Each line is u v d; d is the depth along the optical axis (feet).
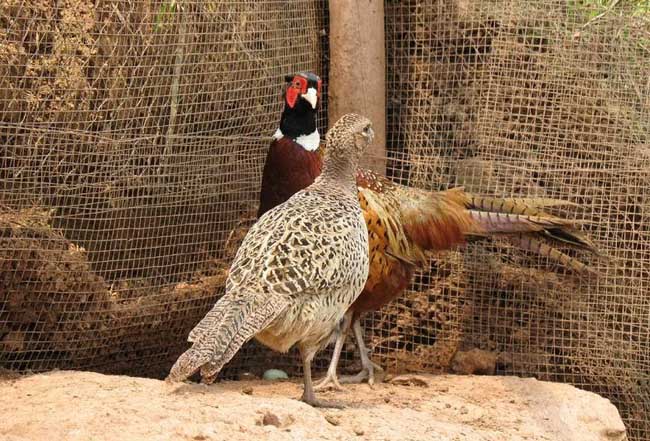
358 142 24.30
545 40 33.55
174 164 30.35
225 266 31.96
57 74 27.89
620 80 33.19
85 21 28.19
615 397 33.04
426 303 33.68
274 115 32.78
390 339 33.63
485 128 33.78
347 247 22.48
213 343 19.75
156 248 30.40
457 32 34.19
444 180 34.19
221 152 31.48
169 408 21.57
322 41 35.47
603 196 32.99
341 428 21.84
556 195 33.30
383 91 34.24
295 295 21.48
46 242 27.99
